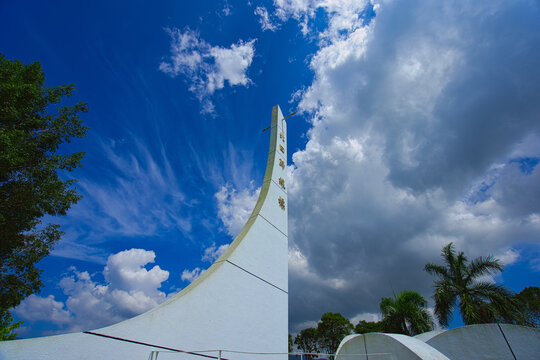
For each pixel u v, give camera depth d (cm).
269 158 1662
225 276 955
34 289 955
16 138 801
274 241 1323
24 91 889
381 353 732
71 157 1012
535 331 1027
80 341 571
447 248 2014
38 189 912
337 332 4191
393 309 2156
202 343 782
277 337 1088
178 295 795
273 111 1973
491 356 1054
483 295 1769
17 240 898
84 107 1052
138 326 666
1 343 486
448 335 1149
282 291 1236
